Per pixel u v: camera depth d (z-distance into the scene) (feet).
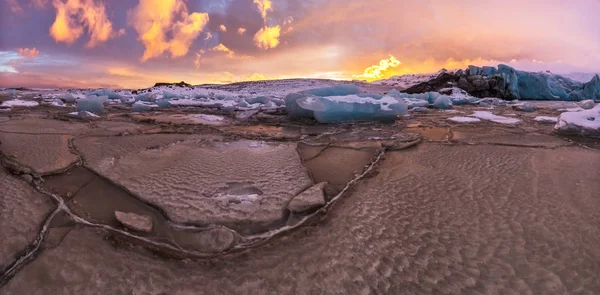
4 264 5.84
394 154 13.70
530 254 6.14
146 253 6.38
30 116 23.84
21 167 11.09
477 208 8.17
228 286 5.44
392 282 5.41
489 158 12.81
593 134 17.30
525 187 9.53
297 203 8.38
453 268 5.74
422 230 7.08
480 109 33.86
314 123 23.15
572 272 5.61
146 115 27.09
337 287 5.35
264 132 19.15
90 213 8.08
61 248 6.42
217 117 26.37
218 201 8.78
